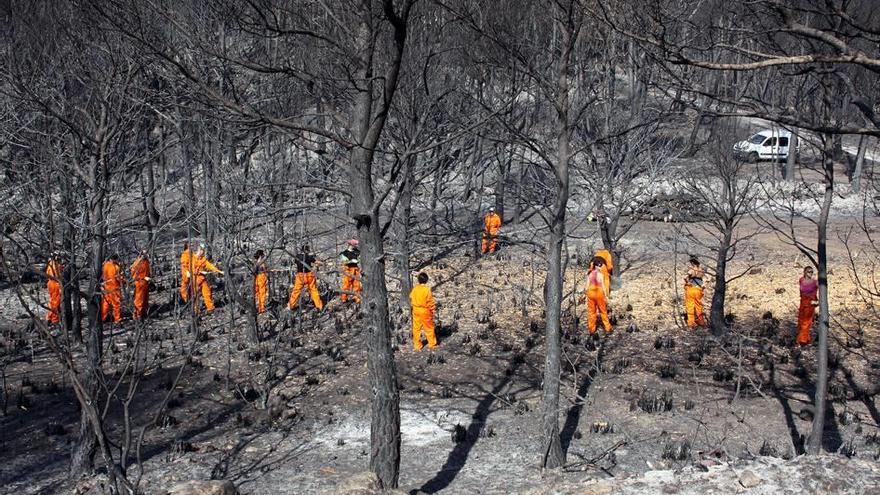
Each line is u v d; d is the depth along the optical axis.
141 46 10.34
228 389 17.48
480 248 28.50
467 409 16.47
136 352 7.86
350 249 23.81
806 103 12.55
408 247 21.58
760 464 9.06
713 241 29.53
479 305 23.67
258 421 15.88
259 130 15.48
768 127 40.31
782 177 38.75
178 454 14.16
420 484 12.75
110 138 13.61
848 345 19.70
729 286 24.91
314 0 11.94
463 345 20.38
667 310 22.86
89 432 12.84
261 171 19.52
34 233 16.02
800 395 16.78
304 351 20.05
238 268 22.72
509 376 18.28
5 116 15.01
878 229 31.14
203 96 11.15
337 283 24.94
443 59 15.48
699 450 13.80
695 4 9.64
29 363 19.44
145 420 15.84
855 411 15.91
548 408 12.84
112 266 20.09
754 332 20.89
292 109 16.06
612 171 21.02
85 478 12.72
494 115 11.39
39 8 16.36
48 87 15.14
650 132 20.59
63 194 14.43
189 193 21.31
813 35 6.02
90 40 15.51
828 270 25.88
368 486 9.98
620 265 27.50
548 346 12.79
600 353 19.62
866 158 45.41
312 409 16.48
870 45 9.67
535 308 23.25
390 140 16.91
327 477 12.98
